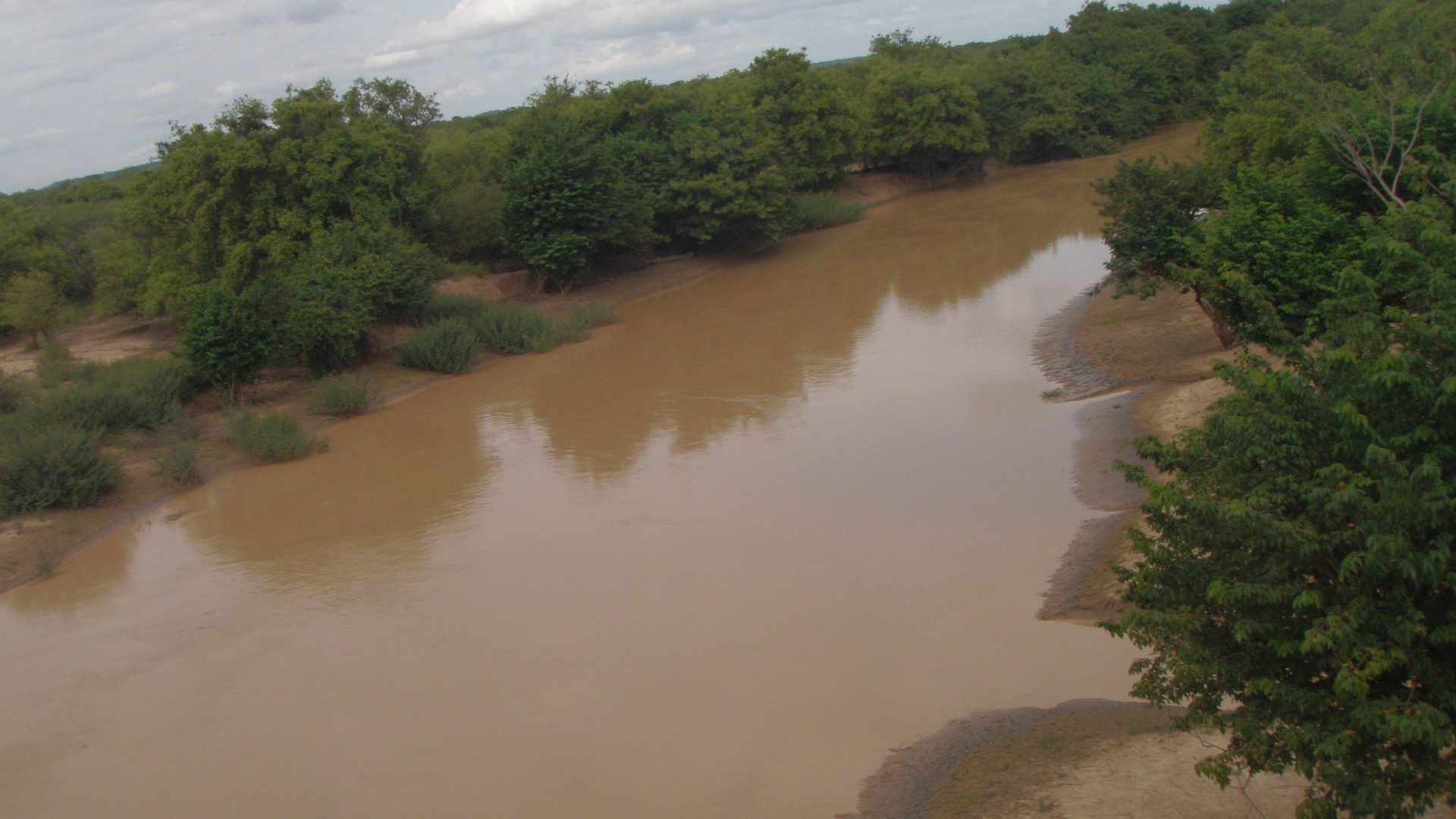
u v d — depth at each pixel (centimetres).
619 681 1352
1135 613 757
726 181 4797
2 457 2298
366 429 2788
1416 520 616
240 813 1148
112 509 2291
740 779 1109
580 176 4094
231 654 1562
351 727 1313
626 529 1894
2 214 4859
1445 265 777
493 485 2227
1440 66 2531
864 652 1362
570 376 3170
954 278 4100
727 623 1487
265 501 2278
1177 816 873
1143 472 809
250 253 3512
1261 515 650
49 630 1728
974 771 1038
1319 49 3138
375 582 1775
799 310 3822
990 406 2391
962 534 1711
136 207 3766
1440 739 585
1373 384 659
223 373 2909
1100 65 8181
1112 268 2436
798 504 1927
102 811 1184
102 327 4359
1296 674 704
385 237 3431
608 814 1070
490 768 1184
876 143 6975
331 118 3838
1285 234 1841
